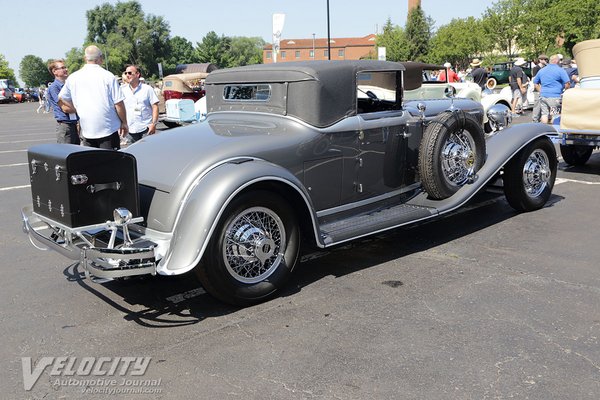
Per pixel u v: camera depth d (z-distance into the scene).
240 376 2.91
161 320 3.62
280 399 2.69
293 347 3.20
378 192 4.81
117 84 5.79
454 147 4.88
